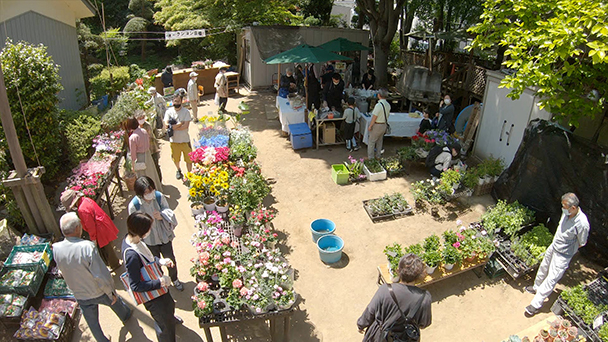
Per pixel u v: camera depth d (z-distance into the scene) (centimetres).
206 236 496
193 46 2177
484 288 538
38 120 648
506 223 588
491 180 739
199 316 396
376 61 1291
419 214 696
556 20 534
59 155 718
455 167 734
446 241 554
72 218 380
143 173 668
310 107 1009
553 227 614
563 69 540
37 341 427
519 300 518
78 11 1087
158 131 1053
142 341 448
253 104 1364
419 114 985
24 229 582
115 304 444
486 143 841
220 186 625
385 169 835
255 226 540
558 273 464
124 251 361
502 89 783
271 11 1555
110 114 841
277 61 970
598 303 470
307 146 952
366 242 625
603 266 566
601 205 554
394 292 285
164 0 1859
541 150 616
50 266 509
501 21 645
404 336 279
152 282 365
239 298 413
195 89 1135
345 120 924
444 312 499
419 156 825
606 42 489
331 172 848
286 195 759
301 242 625
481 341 459
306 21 2014
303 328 472
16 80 602
